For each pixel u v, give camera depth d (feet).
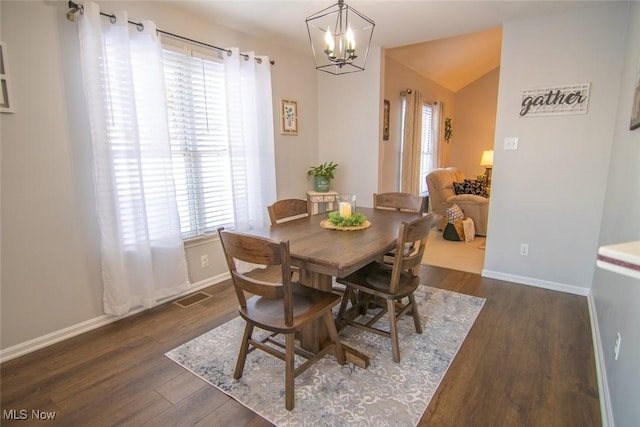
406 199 9.51
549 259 9.95
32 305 7.01
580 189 9.27
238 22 10.11
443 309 8.70
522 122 9.79
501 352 6.84
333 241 6.32
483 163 20.31
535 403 5.46
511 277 10.60
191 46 9.55
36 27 6.66
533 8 8.84
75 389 5.89
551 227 9.80
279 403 5.52
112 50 7.57
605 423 4.92
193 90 9.70
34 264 6.98
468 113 23.54
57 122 7.07
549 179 9.64
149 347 7.13
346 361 6.54
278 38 11.62
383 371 6.27
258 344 5.94
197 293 9.87
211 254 10.58
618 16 8.33
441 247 14.26
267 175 11.66
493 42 17.15
